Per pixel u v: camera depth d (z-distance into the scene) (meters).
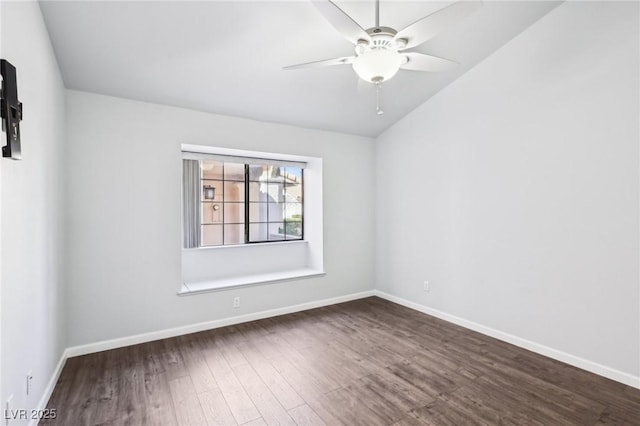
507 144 3.11
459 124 3.55
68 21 2.18
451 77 3.51
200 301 3.46
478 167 3.37
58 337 2.52
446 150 3.70
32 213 1.84
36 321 1.92
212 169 4.25
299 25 2.47
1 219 1.39
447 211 3.71
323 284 4.34
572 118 2.64
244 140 3.72
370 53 1.96
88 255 2.91
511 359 2.79
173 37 2.45
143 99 3.14
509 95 3.08
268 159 4.32
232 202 4.38
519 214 3.02
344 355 2.88
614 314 2.42
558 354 2.75
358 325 3.61
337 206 4.46
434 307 3.90
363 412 2.08
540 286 2.87
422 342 3.15
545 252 2.83
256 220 4.54
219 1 2.20
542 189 2.85
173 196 3.30
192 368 2.65
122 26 2.30
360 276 4.68
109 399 2.21
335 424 1.97
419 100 3.88
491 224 3.26
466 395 2.26
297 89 3.33
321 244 4.39
